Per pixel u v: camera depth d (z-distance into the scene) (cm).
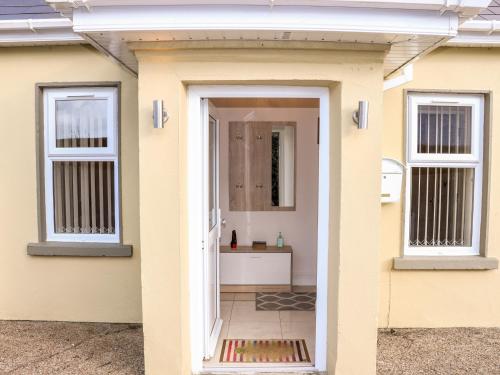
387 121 453
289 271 579
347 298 327
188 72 317
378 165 321
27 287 468
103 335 430
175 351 328
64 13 282
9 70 459
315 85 335
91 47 454
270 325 458
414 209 468
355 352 330
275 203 617
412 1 267
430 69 452
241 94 338
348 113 318
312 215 616
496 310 461
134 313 464
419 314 459
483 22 411
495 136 456
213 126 429
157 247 324
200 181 348
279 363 368
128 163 457
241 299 549
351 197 322
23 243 467
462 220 473
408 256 460
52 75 458
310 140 611
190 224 347
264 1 267
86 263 463
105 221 475
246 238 620
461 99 461
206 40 303
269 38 298
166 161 320
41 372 352
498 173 458
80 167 474
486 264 452
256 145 612
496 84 455
